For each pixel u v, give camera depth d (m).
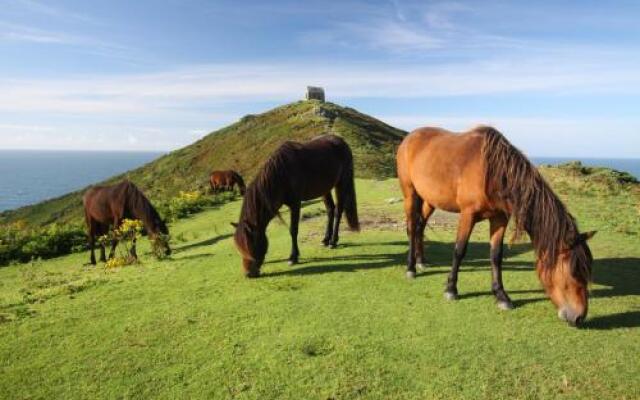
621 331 4.81
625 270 6.84
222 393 4.00
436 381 4.03
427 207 7.03
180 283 7.05
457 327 5.00
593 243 8.44
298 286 6.56
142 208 10.62
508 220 5.50
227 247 9.62
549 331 4.84
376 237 9.57
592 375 4.02
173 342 4.96
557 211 4.73
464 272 6.98
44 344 5.06
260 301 6.00
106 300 6.41
